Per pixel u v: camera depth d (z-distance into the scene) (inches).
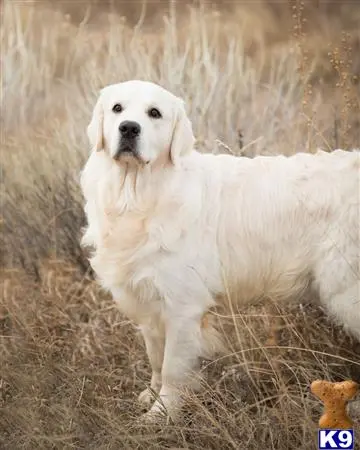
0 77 391.9
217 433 210.7
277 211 226.8
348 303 225.0
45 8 538.0
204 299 227.5
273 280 233.6
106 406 221.1
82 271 310.8
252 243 228.5
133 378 248.2
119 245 227.0
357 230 222.7
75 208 315.9
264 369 230.5
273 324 255.0
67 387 233.1
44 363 239.0
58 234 316.5
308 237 227.0
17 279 308.5
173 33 373.4
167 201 222.7
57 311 276.5
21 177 332.5
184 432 215.8
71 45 451.5
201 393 229.0
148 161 219.9
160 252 222.5
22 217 319.0
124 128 217.9
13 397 225.5
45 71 429.1
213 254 226.5
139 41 384.2
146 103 222.5
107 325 275.6
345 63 328.5
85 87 358.9
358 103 302.7
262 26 547.8
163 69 349.1
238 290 235.3
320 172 228.5
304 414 206.2
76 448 209.3
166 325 230.4
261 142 320.2
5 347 252.2
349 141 302.4
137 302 231.6
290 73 366.3
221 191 229.0
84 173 237.8
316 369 243.1
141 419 219.3
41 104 411.5
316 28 530.6
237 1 585.6
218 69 364.2
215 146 309.6
